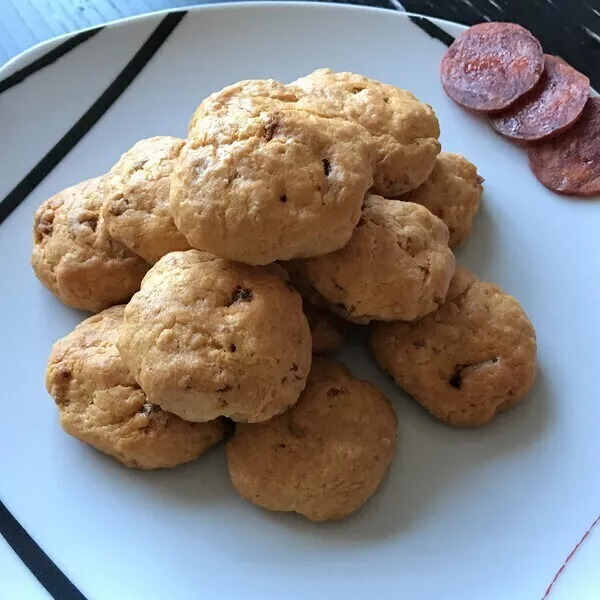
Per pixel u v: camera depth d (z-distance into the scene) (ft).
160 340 0.52
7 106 0.72
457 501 0.58
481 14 0.87
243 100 0.54
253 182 0.50
